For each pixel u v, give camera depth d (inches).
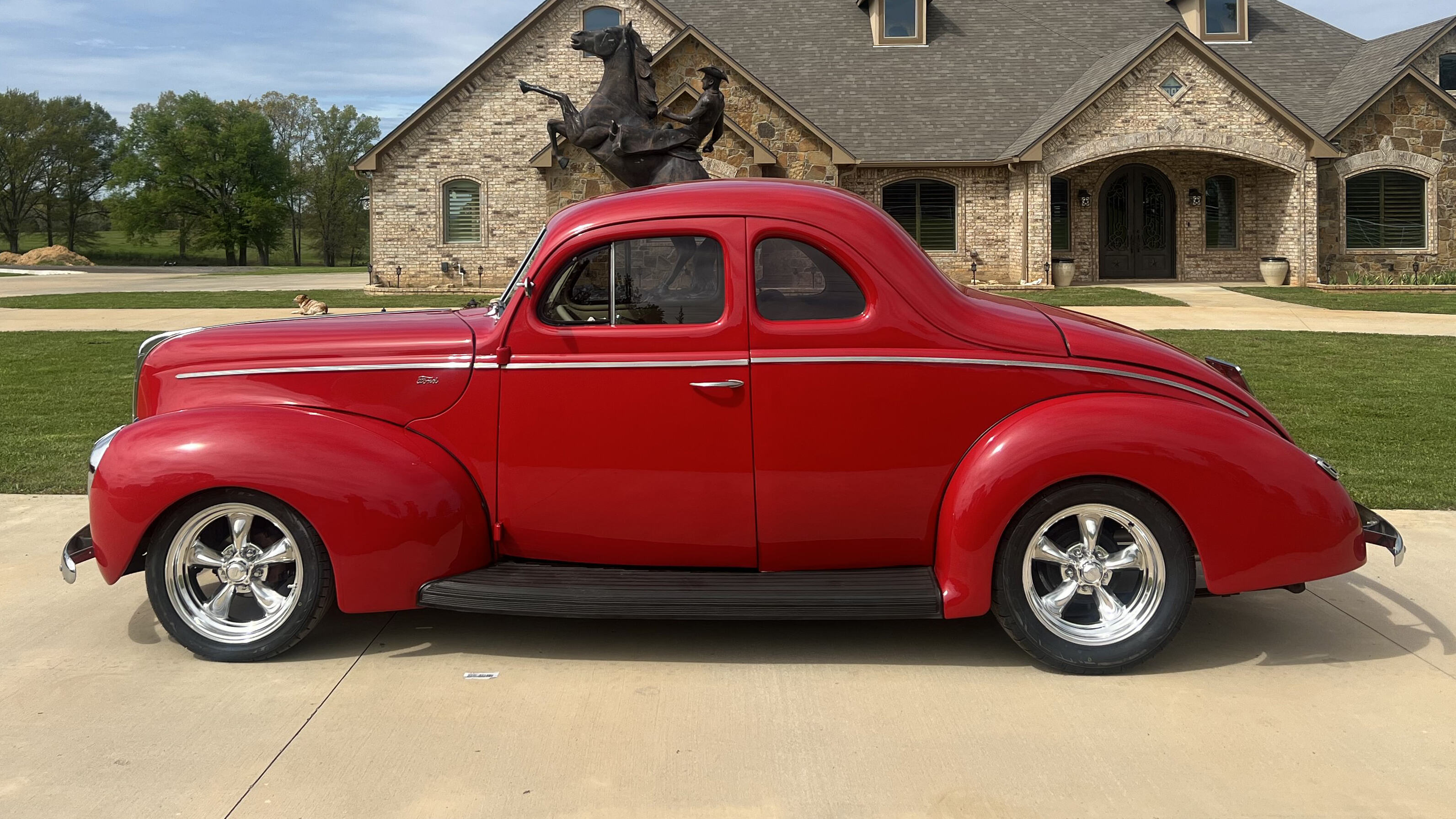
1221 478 139.1
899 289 145.6
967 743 124.6
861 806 110.3
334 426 148.4
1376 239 984.3
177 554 148.2
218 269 2187.5
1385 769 117.4
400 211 1019.9
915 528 149.3
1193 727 128.4
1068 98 985.5
